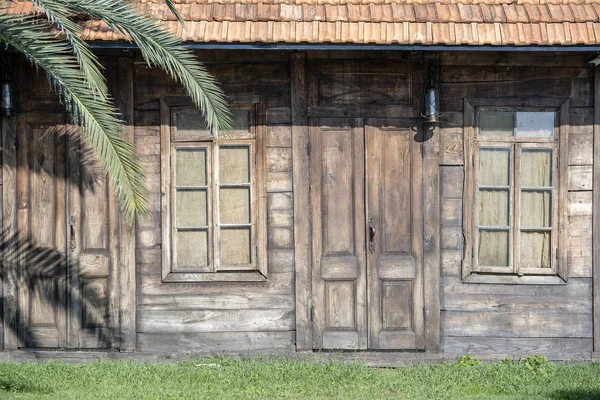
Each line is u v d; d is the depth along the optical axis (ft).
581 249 28.68
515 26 26.89
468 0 27.71
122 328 28.45
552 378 26.27
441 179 28.73
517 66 28.58
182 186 28.76
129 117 28.40
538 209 28.71
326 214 28.63
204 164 28.76
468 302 28.76
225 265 28.73
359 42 26.43
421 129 28.60
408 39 26.45
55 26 26.25
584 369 27.45
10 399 23.06
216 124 25.12
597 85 28.50
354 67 28.50
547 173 28.76
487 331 28.73
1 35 23.18
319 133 28.53
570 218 28.68
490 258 28.76
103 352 28.50
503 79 28.58
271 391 24.31
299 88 28.35
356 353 28.50
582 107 28.58
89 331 28.58
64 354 28.48
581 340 28.71
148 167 28.68
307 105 28.48
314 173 28.53
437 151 28.55
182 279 28.60
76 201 28.58
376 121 28.55
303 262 28.50
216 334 28.68
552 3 27.73
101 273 28.50
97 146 23.62
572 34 26.68
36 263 28.55
